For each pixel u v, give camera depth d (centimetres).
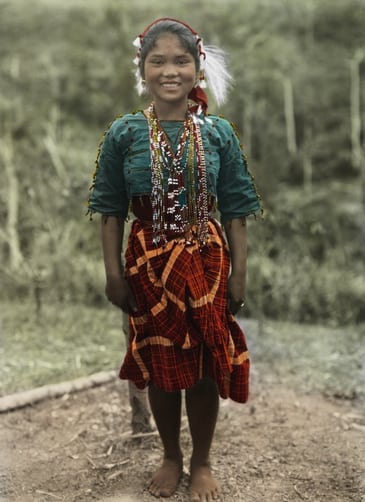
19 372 368
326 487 246
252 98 845
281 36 915
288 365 384
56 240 546
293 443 283
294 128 882
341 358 397
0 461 266
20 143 717
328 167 835
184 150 217
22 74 907
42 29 970
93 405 324
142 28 870
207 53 231
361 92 884
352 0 908
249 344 425
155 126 218
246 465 263
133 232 226
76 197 588
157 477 243
